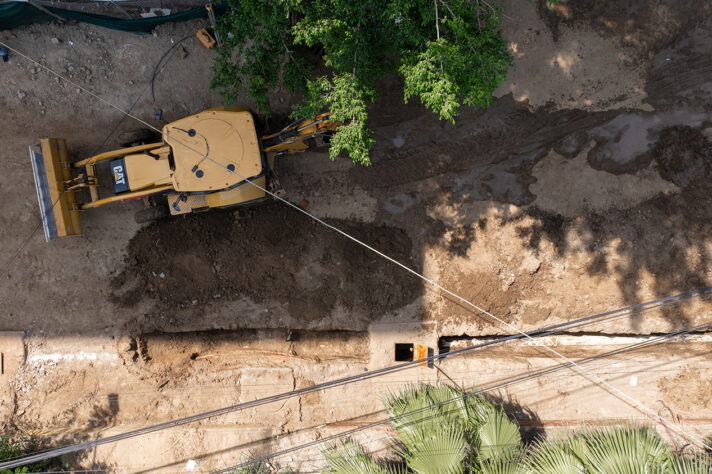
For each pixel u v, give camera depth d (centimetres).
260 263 1152
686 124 1120
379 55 875
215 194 1005
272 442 1133
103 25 1087
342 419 1150
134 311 1158
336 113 802
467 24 753
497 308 1162
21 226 1136
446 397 938
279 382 1158
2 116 1118
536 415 1138
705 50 1114
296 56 988
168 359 1173
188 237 1144
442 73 750
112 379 1158
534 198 1141
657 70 1120
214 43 1107
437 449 836
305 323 1162
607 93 1127
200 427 1144
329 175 1146
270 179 1040
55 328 1153
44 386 1152
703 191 1119
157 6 1077
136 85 1123
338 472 893
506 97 1132
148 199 1099
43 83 1116
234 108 988
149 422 1151
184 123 947
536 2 1116
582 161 1134
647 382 1133
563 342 1182
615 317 1145
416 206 1152
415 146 1141
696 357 1127
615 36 1121
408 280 1156
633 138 1125
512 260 1148
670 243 1128
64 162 1040
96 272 1147
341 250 1150
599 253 1138
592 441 869
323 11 761
